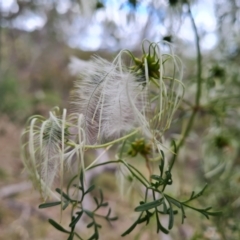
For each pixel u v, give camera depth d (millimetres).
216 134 237
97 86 104
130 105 102
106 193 414
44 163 101
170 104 111
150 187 112
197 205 228
